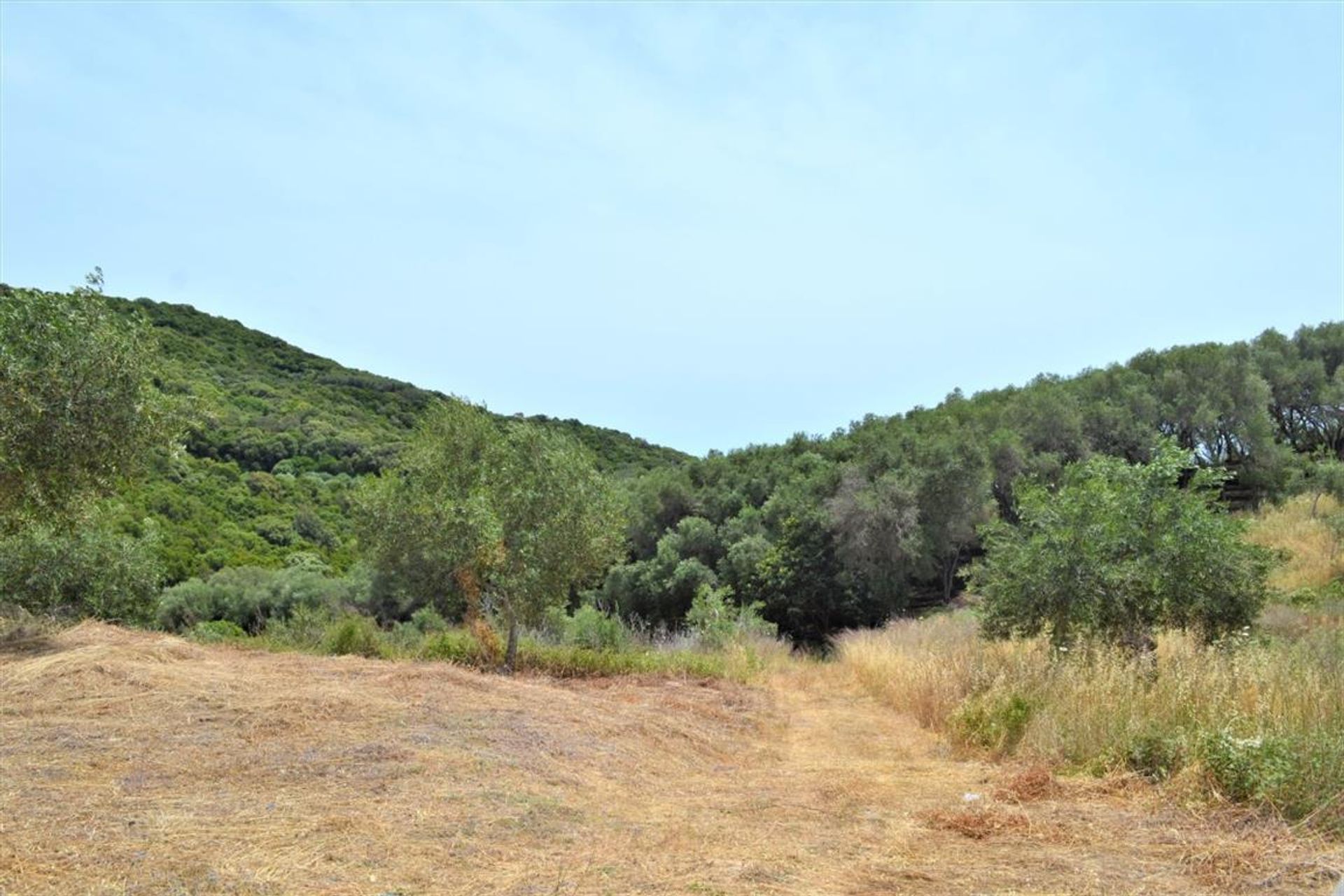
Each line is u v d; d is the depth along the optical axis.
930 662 10.98
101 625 10.87
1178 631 9.66
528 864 3.88
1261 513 32.22
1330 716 5.94
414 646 13.55
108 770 5.04
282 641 13.28
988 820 4.90
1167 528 10.16
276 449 46.94
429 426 18.69
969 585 12.60
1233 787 5.15
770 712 10.43
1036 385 54.31
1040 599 10.42
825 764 7.31
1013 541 11.37
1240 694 6.68
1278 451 38.62
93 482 9.56
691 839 4.49
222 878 3.46
